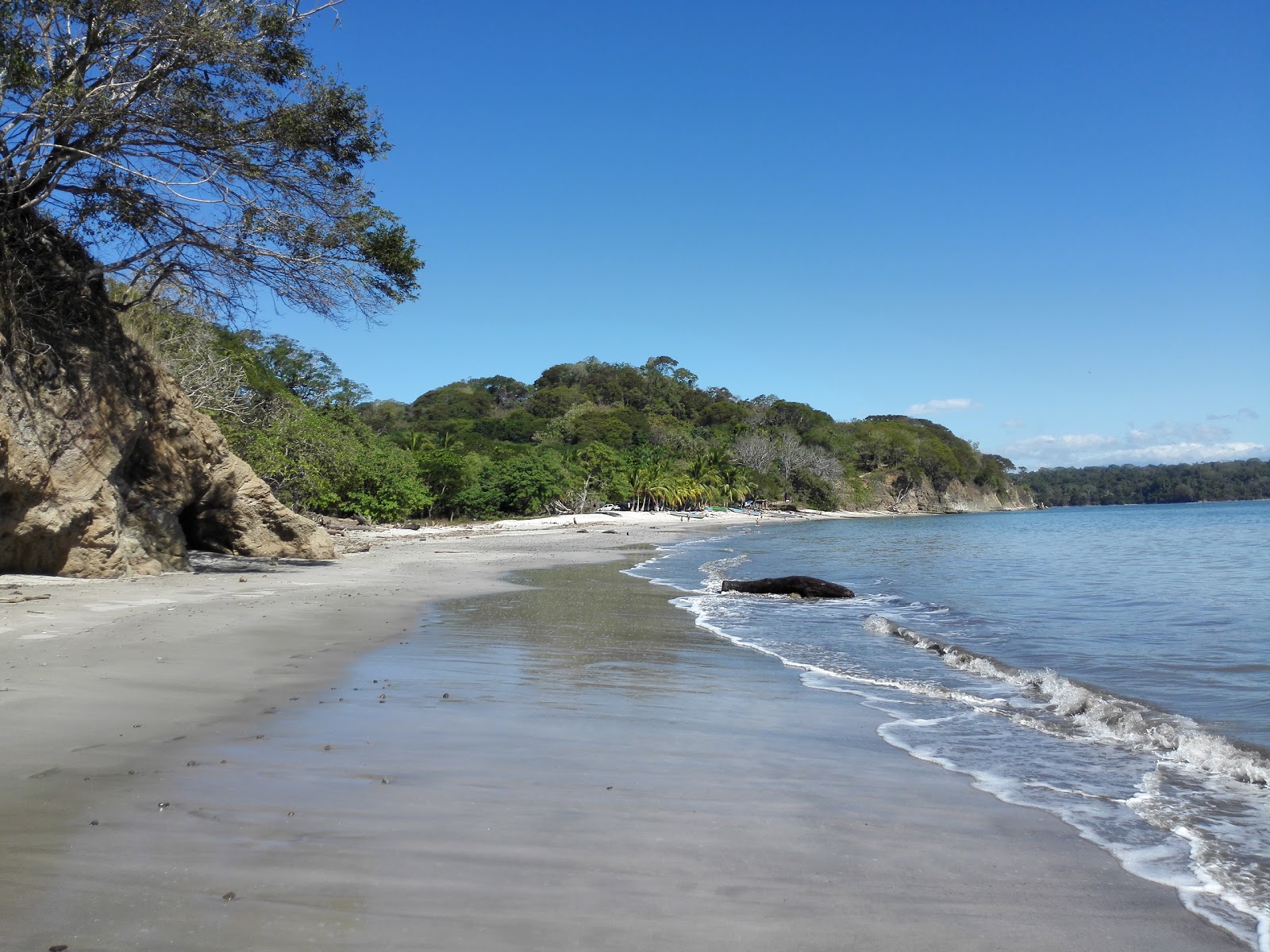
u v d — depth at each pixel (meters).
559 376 160.25
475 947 2.99
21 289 13.95
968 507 150.12
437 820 4.24
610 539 46.47
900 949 3.15
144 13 13.73
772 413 146.38
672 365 168.00
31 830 3.89
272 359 50.91
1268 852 4.34
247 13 14.75
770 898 3.54
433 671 8.41
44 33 13.70
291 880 3.47
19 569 13.96
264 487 21.81
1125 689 8.67
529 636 11.09
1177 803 5.12
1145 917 3.54
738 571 25.14
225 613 11.51
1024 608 15.95
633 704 7.33
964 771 5.73
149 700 6.50
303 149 16.02
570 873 3.69
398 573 20.83
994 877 3.91
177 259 16.19
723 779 5.24
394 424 122.31
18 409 13.29
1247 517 82.75
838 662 10.20
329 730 5.93
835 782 5.30
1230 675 9.41
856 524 84.50
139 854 3.67
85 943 2.90
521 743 5.83
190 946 2.91
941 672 9.59
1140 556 32.12
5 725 5.61
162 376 17.33
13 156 13.59
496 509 65.81
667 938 3.14
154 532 16.88
